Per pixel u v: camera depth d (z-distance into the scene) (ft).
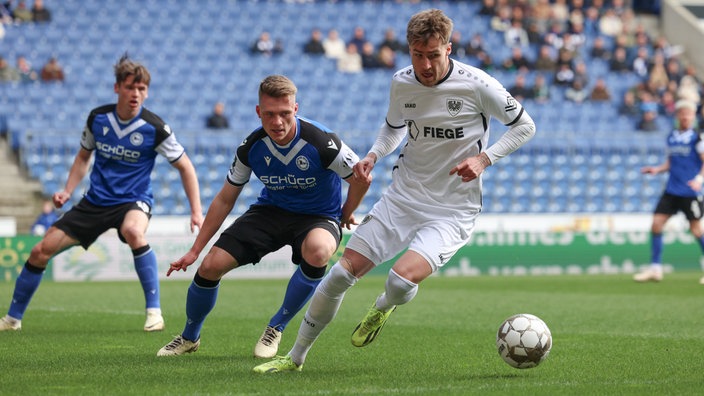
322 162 64.75
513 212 245.45
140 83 86.99
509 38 298.15
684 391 54.54
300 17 294.46
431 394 53.52
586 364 66.90
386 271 206.18
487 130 64.64
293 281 67.97
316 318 61.87
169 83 259.19
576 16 305.53
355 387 56.18
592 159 257.14
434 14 60.39
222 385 56.65
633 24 327.26
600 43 301.84
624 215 225.76
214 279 67.05
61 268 178.81
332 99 266.98
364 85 274.16
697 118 287.89
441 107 63.00
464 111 62.95
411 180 65.00
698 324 97.66
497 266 207.10
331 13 298.35
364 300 131.03
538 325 61.93
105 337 83.82
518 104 63.05
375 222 64.28
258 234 66.54
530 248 208.44
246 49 278.26
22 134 223.10
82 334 86.22
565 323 98.89
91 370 62.85
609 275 197.77
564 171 253.44
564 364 66.90
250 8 291.99
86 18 270.46
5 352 72.79
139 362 66.95
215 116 239.30
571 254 210.18
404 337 85.71
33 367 64.34
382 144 66.49
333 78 273.75
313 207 67.10
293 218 67.31
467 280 180.96
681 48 320.91
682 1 337.11
